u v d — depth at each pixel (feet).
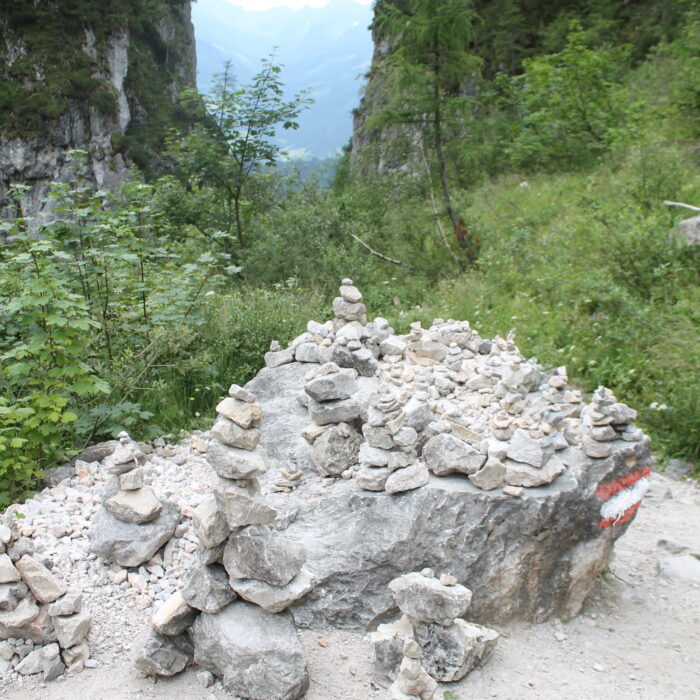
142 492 14.46
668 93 51.98
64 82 163.53
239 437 11.43
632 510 14.20
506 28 79.05
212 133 42.75
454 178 49.98
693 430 21.40
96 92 167.94
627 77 60.29
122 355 22.63
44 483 17.49
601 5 75.25
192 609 11.85
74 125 166.30
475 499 13.07
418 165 43.06
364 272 36.40
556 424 14.80
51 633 11.78
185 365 23.31
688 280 28.71
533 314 29.66
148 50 202.39
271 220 41.81
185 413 22.62
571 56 51.70
